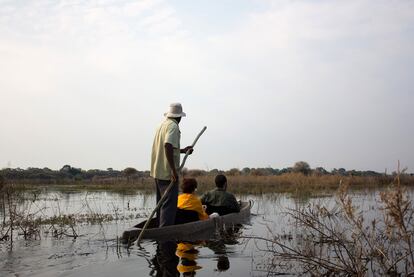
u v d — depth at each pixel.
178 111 7.73
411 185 15.92
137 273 4.81
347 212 5.27
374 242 5.06
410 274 4.64
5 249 6.30
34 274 4.81
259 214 10.81
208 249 6.18
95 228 8.53
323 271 4.89
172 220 7.42
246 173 32.06
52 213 11.19
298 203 13.03
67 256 5.75
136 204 14.16
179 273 4.81
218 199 9.52
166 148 7.30
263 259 5.47
